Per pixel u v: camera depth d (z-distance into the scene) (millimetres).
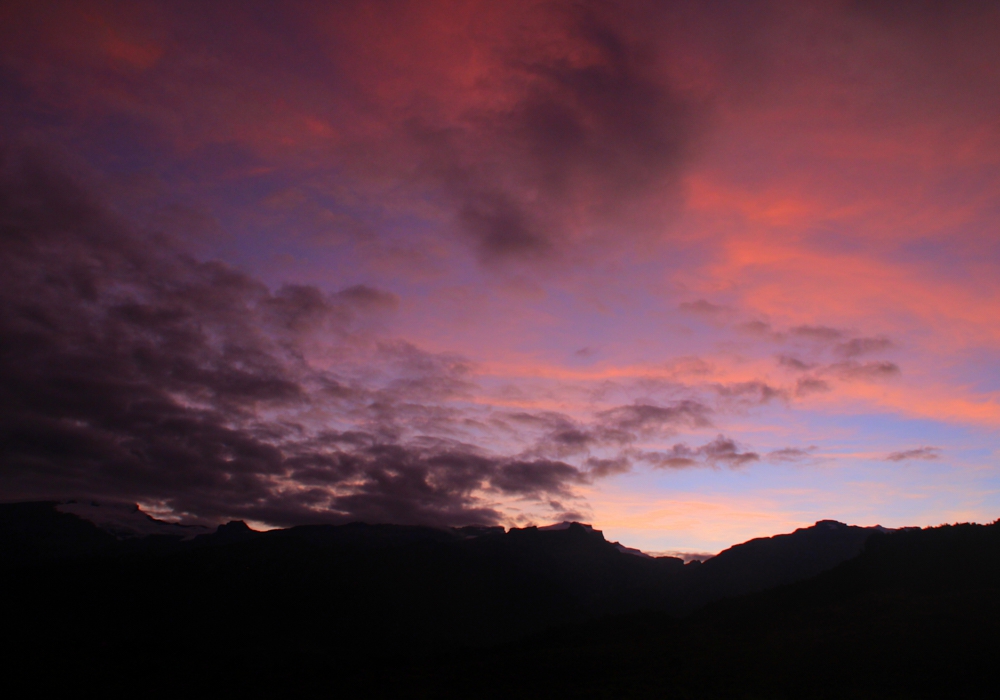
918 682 30609
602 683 36812
